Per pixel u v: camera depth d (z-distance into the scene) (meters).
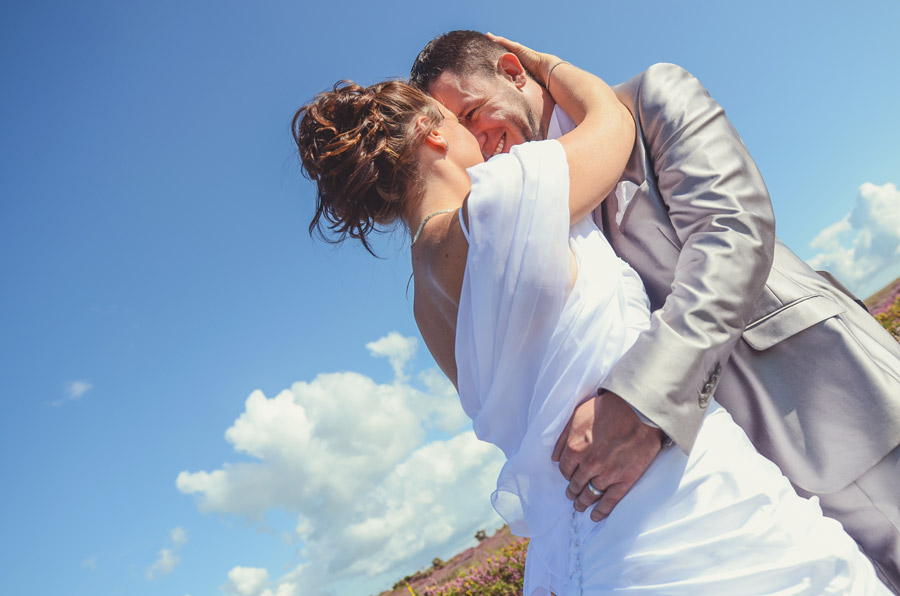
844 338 1.42
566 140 1.43
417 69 1.95
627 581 1.22
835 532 1.27
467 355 1.38
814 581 1.18
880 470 1.38
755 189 1.41
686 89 1.56
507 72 1.86
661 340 1.24
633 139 1.53
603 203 1.65
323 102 1.64
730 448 1.29
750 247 1.33
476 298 1.29
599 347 1.28
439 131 1.57
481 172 1.31
